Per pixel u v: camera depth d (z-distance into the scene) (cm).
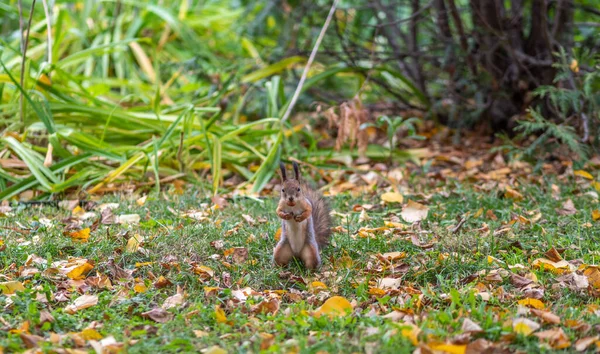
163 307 559
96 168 966
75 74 1286
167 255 667
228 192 929
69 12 1403
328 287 604
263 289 613
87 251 682
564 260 648
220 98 1142
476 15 1152
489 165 1046
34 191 909
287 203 614
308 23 1356
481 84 1174
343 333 502
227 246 694
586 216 779
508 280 609
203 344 494
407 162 1074
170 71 1306
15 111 1012
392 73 1180
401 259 664
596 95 1027
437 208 830
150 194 898
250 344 488
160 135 1031
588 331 501
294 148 1036
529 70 1177
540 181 935
